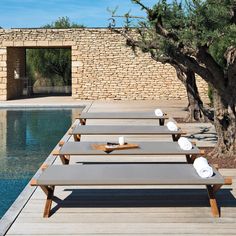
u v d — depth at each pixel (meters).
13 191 7.08
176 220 4.78
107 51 21.95
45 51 30.08
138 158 7.98
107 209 5.14
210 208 5.16
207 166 4.80
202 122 13.23
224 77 7.46
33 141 11.91
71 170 5.10
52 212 5.04
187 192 5.79
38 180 4.66
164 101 21.36
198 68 7.20
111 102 20.83
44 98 23.58
